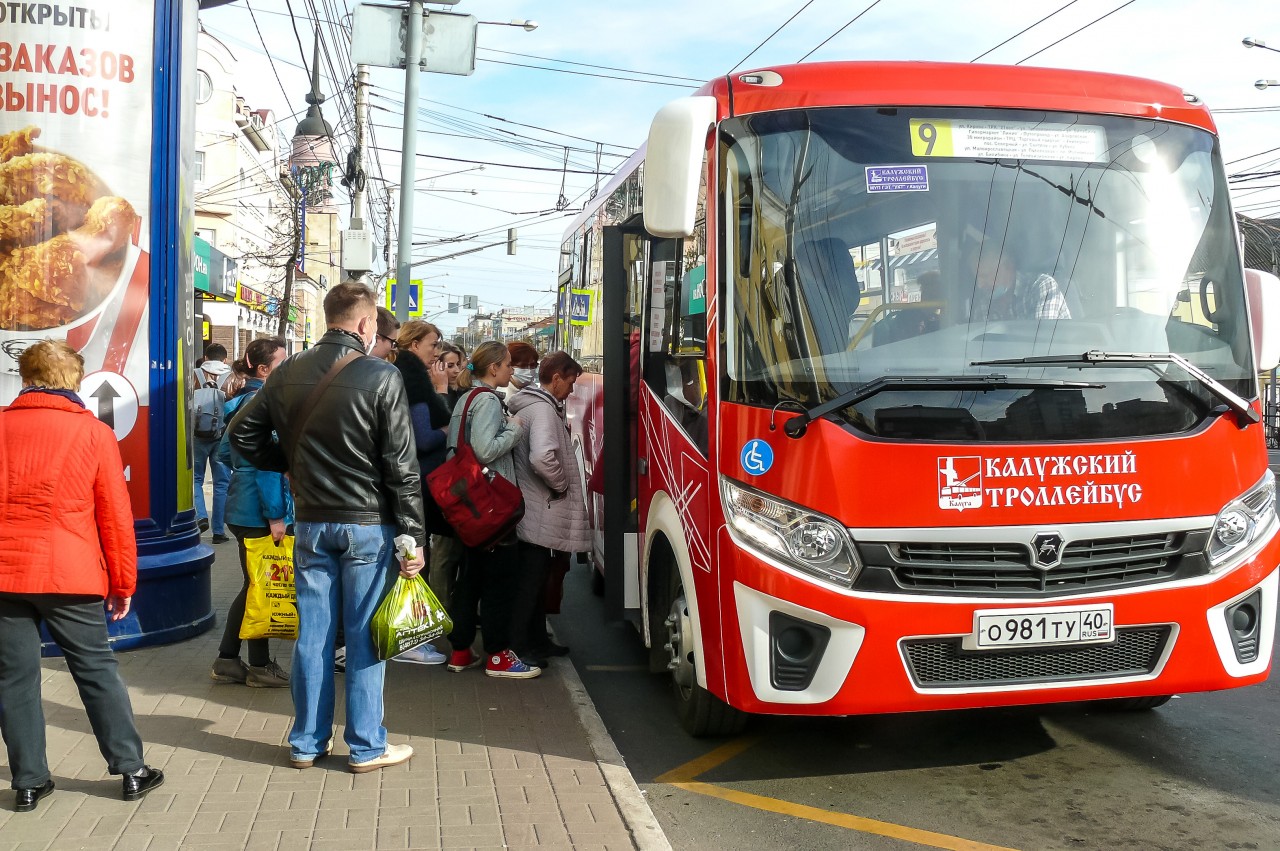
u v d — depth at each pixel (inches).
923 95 196.9
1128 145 199.8
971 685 175.2
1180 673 180.1
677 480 210.8
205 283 951.6
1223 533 182.9
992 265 188.7
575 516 259.0
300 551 188.4
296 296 2492.6
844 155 191.8
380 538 185.6
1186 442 181.3
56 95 265.3
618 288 260.7
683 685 220.8
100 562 172.2
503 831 163.5
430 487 239.6
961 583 174.4
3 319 265.3
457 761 194.4
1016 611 171.9
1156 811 181.0
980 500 173.6
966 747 214.7
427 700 234.7
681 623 214.1
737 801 189.0
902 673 171.9
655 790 195.0
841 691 172.1
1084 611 173.6
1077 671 178.9
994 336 183.5
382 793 178.2
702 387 196.9
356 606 185.9
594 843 159.6
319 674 189.9
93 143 268.8
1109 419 179.6
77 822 165.0
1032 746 213.9
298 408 185.3
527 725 216.5
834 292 184.2
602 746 202.5
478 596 261.0
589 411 349.7
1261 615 187.9
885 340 182.2
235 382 422.0
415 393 258.4
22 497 166.2
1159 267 194.1
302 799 175.3
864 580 171.9
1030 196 193.2
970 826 176.4
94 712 172.4
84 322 269.4
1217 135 207.9
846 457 173.5
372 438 183.2
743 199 190.4
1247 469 186.9
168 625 277.1
